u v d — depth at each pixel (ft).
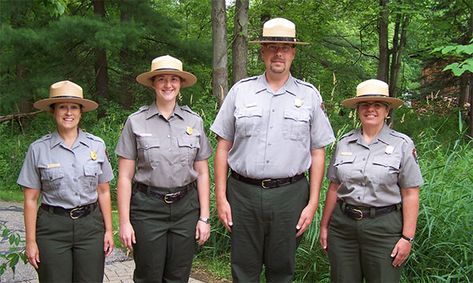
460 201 14.51
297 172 10.65
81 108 10.87
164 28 42.52
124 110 42.96
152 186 10.96
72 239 10.46
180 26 44.11
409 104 52.90
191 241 11.26
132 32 38.24
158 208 10.95
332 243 10.94
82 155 10.61
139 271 11.24
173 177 10.93
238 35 38.40
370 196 10.43
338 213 10.85
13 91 39.52
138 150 11.03
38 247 10.43
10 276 15.62
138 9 41.96
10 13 37.40
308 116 10.71
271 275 11.14
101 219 10.94
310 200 10.94
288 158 10.55
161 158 10.85
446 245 14.29
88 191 10.58
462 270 13.60
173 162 10.90
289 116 10.63
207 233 11.40
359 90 10.75
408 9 41.98
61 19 37.22
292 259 10.96
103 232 10.96
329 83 53.52
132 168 11.28
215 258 17.94
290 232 10.75
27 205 10.42
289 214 10.66
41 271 10.49
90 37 37.73
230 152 11.01
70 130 10.68
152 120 11.08
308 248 15.94
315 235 15.35
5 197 31.60
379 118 10.63
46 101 10.48
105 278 16.17
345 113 26.48
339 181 10.93
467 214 14.07
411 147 10.54
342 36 58.95
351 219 10.61
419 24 46.50
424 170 15.96
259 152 10.56
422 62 53.88
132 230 11.07
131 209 11.17
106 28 37.76
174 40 43.24
